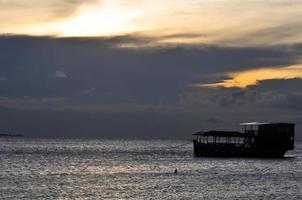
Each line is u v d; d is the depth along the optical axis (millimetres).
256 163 158625
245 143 176750
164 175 119062
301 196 83812
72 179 107688
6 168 135125
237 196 82500
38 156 199125
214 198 80062
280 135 171500
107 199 78938
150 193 85625
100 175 118188
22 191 86250
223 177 114562
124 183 100750
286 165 154000
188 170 133500
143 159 185000
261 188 94062
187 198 79938
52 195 82375
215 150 178500
